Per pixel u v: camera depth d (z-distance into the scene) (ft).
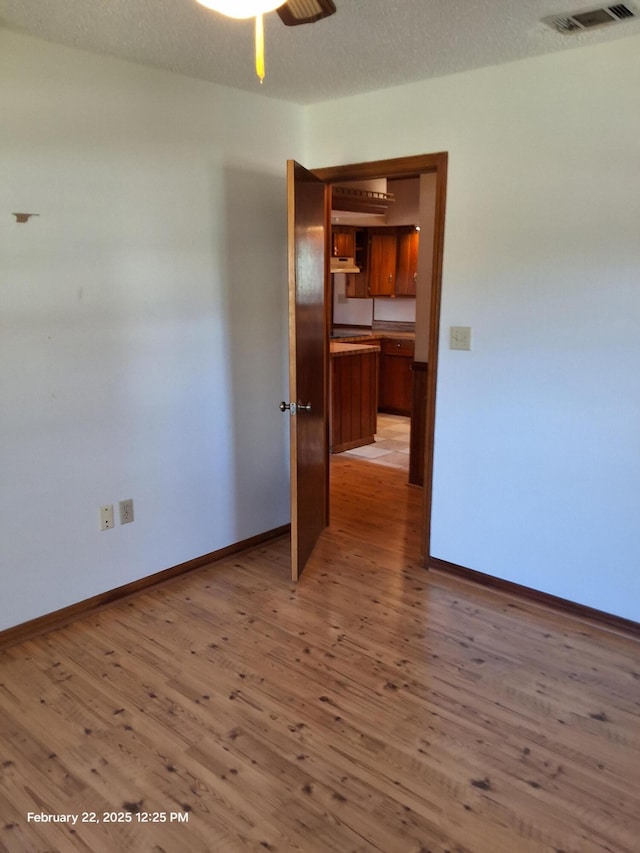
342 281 26.32
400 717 7.22
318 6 5.93
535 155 8.69
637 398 8.32
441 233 9.78
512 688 7.75
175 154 9.46
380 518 13.30
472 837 5.68
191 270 9.96
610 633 8.96
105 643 8.66
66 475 8.89
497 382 9.58
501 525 9.92
